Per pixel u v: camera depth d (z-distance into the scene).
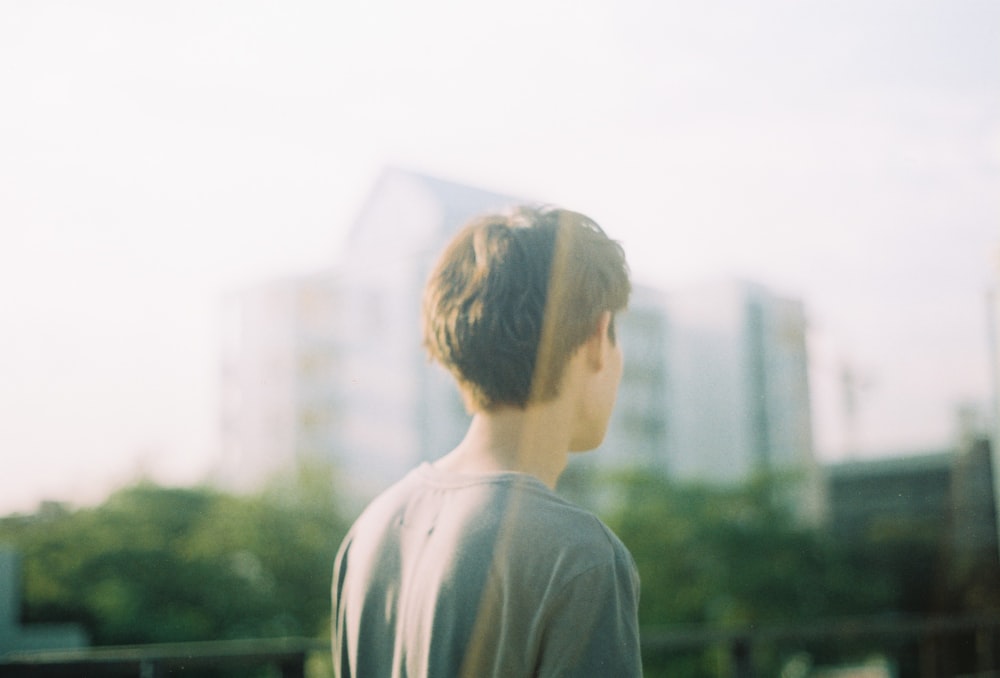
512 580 0.80
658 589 21.78
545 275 0.91
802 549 22.77
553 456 0.92
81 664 1.99
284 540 22.38
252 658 2.09
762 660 19.84
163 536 21.52
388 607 0.88
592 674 0.76
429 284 0.96
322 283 36.62
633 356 35.31
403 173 32.47
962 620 4.08
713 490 24.27
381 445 34.38
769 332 30.66
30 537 20.62
